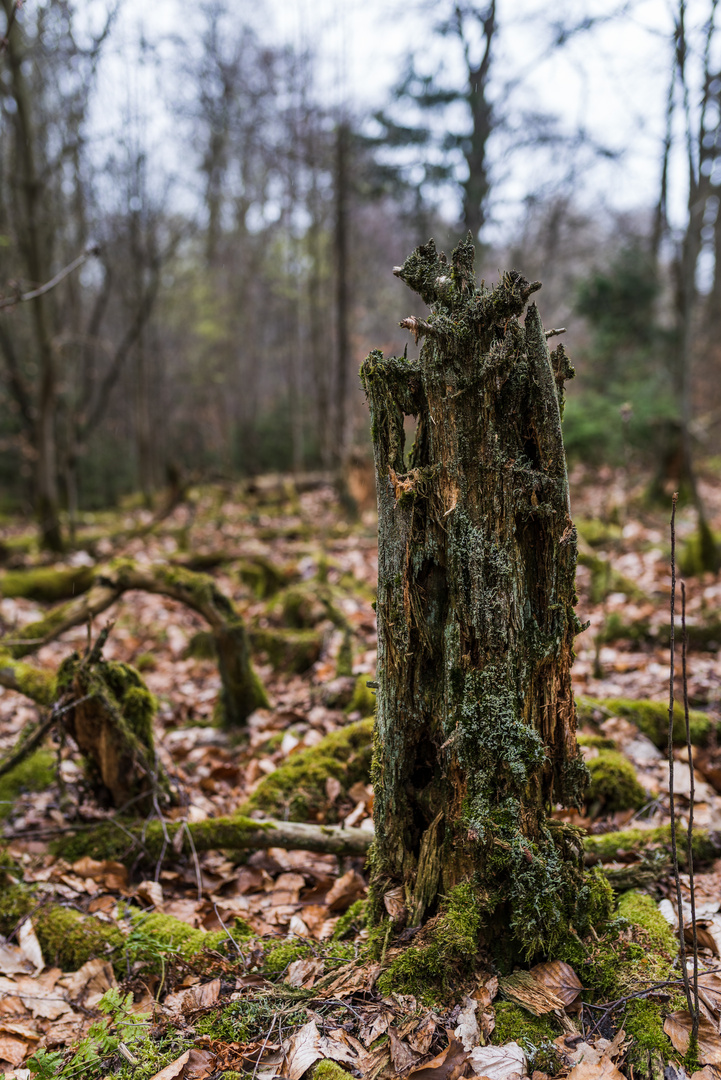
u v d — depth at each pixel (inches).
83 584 287.3
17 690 150.7
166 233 697.6
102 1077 68.7
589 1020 68.7
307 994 75.0
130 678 120.0
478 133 495.2
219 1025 73.2
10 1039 76.6
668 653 184.9
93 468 677.3
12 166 421.1
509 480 69.7
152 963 86.3
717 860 100.1
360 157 539.8
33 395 518.0
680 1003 68.3
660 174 496.4
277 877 108.5
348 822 116.8
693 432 435.8
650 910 84.0
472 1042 65.2
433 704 74.8
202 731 165.3
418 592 73.5
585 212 845.8
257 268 756.0
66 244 514.9
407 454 76.9
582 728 143.6
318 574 249.6
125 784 116.4
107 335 799.1
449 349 68.5
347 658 181.0
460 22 473.7
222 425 695.7
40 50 386.6
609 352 515.8
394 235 764.0
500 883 72.7
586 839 100.3
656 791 120.6
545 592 73.0
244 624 163.0
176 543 357.7
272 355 933.8
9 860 108.6
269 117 589.0
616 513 332.8
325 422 565.6
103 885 104.5
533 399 70.4
